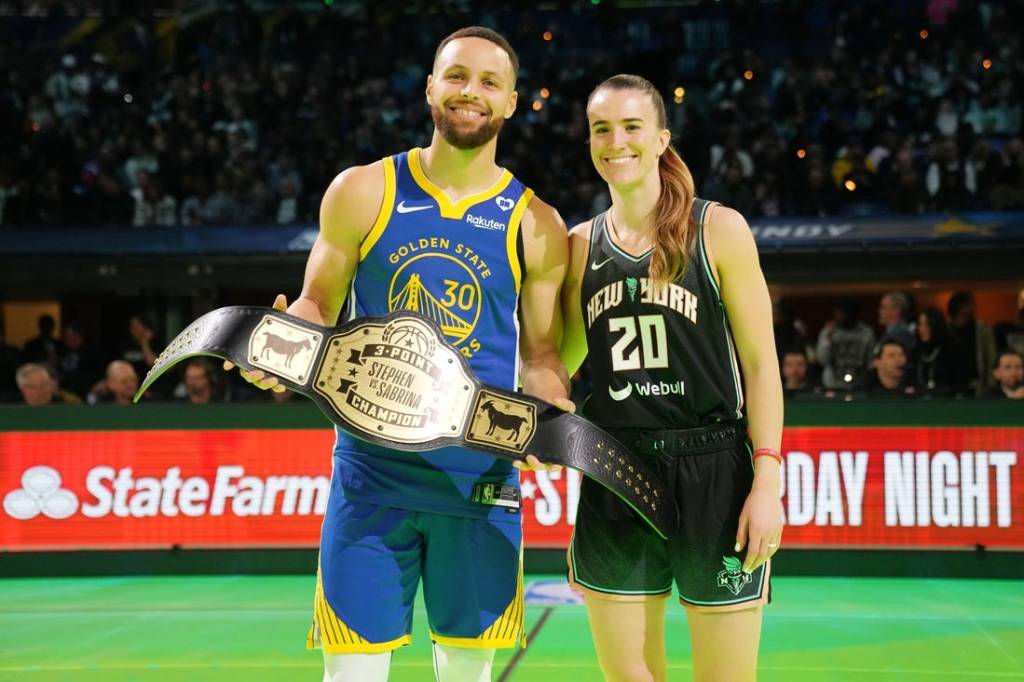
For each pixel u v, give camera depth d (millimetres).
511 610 3258
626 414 3258
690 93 16328
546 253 3301
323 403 2957
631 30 17906
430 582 3232
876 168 13516
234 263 12797
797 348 10219
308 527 7555
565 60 17719
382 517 3150
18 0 18172
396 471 3154
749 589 3146
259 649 5504
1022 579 7184
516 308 3283
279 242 12789
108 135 15148
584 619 6094
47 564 7555
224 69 16938
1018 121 14570
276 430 7621
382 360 3008
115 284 13047
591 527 3289
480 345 3209
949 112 14570
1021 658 5238
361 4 18547
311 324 2975
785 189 13383
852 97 15180
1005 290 13977
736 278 3162
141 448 7641
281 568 7547
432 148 3254
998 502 7230
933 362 9250
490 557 3219
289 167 14258
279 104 15805
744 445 3254
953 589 6934
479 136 3137
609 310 3256
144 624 6090
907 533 7297
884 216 12258
